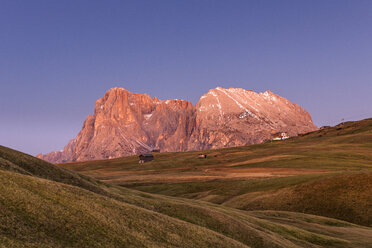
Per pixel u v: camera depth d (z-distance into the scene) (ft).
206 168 570.46
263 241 122.52
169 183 390.83
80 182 147.02
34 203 71.61
